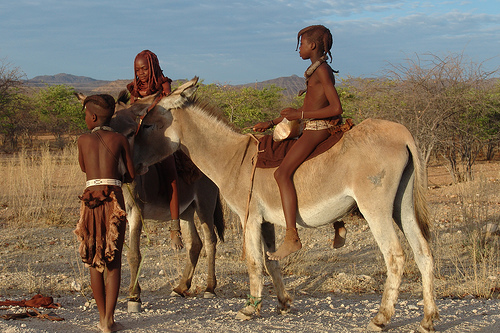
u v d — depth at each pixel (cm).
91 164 443
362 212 446
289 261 825
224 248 941
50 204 1204
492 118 1820
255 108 2431
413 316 514
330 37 481
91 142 445
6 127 3406
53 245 930
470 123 1669
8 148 3416
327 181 459
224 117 541
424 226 455
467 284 715
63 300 598
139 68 600
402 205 457
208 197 678
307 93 484
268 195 491
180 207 643
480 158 2572
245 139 523
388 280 442
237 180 513
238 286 726
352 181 446
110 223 431
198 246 679
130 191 532
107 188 439
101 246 432
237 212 520
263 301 618
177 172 632
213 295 668
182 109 535
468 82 1590
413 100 1502
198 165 541
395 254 436
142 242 976
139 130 527
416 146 450
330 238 1032
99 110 455
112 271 445
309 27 481
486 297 664
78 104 3897
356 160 446
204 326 464
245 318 495
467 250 902
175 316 514
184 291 668
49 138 4356
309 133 471
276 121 514
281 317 516
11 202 1253
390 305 443
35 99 4034
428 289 440
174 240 595
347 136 462
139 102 549
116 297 445
